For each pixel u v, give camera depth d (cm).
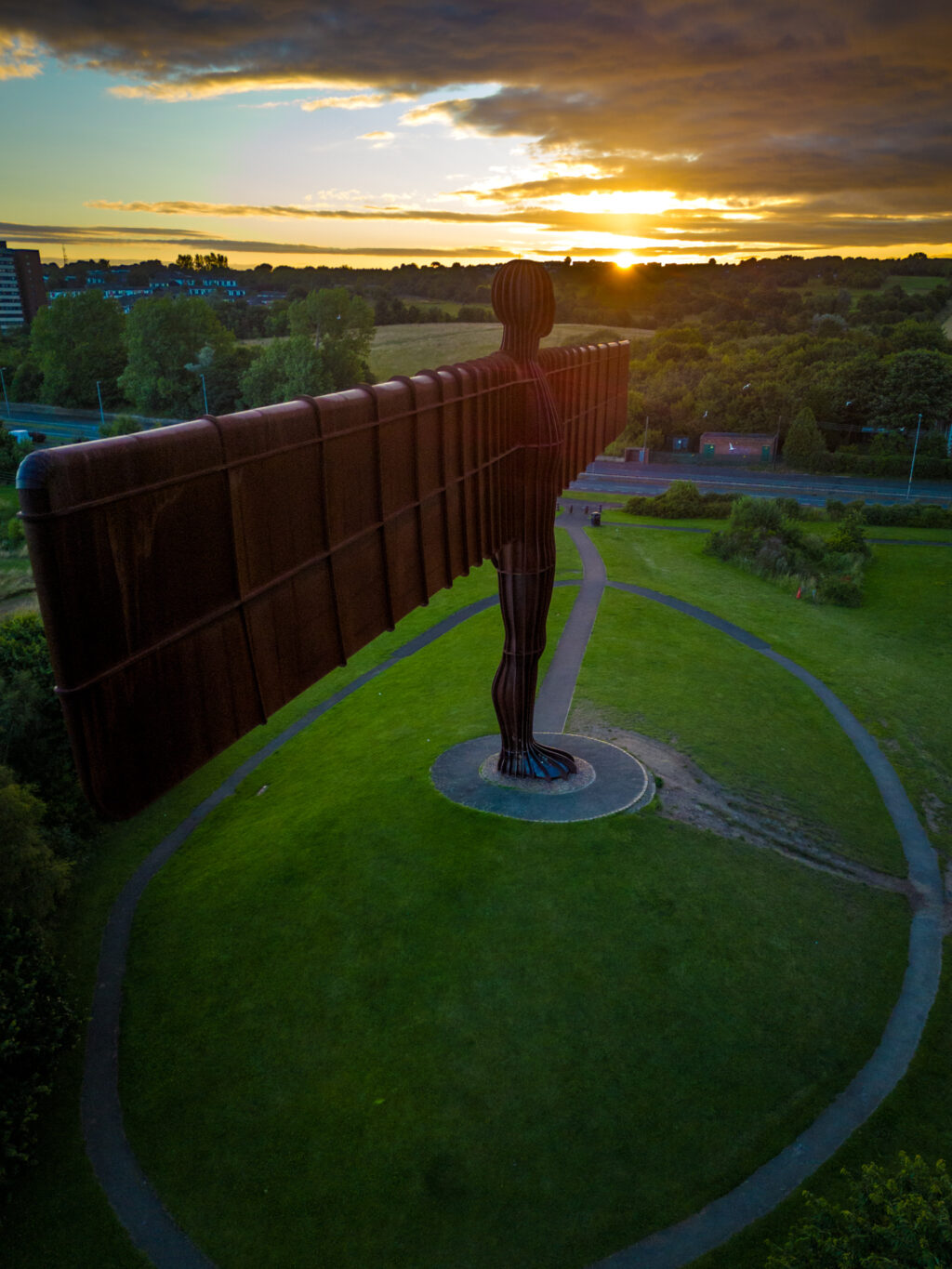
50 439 10812
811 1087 1919
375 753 3253
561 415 2719
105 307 13325
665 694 3675
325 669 1409
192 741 1084
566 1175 1728
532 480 2328
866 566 6375
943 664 4778
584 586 5291
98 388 11850
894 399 10231
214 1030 2138
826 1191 1681
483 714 3403
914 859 2906
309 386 10844
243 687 1181
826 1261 1320
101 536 873
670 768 3000
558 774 2858
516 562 2459
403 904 2378
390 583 1591
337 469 1350
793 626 5047
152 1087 2017
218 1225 1706
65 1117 1962
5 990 2006
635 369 13450
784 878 2578
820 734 3706
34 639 3591
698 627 4734
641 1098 1869
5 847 2283
